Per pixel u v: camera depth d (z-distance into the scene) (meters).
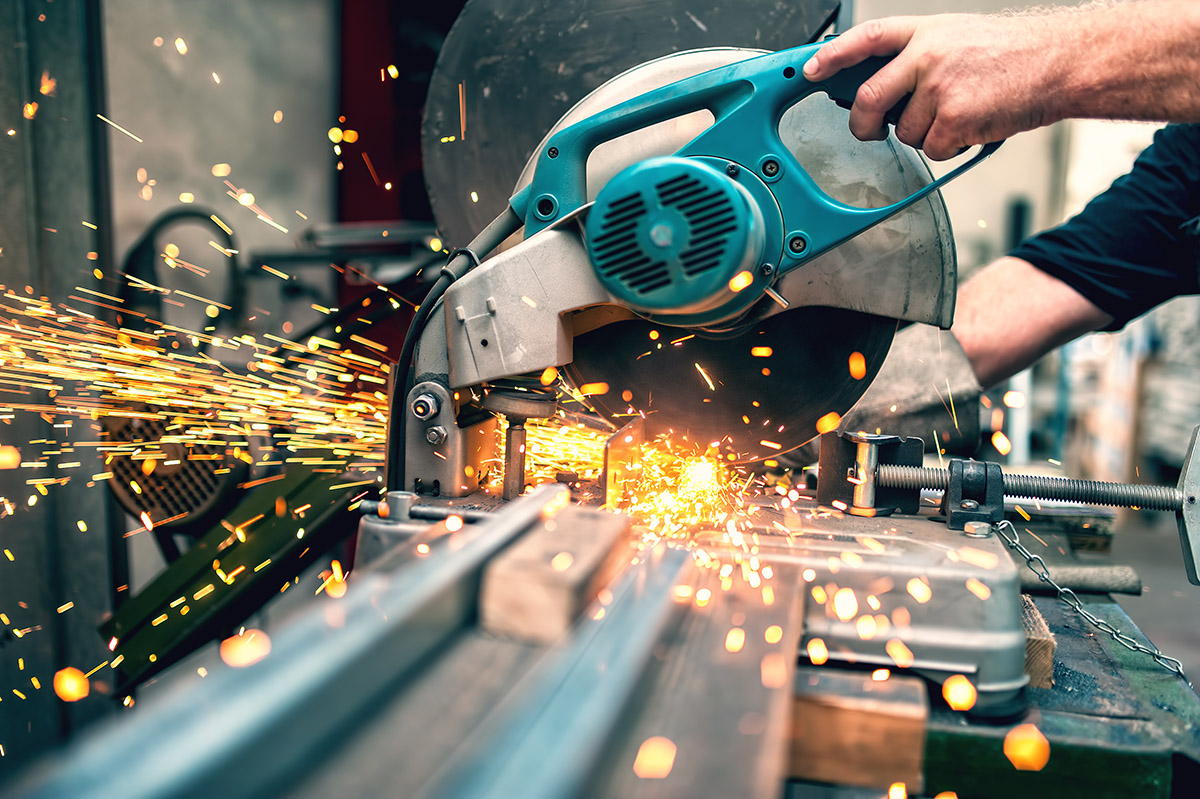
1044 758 0.68
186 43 2.20
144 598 1.30
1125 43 0.77
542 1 1.17
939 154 0.83
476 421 0.96
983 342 1.52
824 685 0.66
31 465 1.85
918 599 0.70
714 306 0.80
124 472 1.41
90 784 0.29
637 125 0.86
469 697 0.46
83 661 1.94
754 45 1.11
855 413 1.30
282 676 0.37
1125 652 0.87
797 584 0.70
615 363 0.97
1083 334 1.55
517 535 0.61
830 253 0.85
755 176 0.81
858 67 0.82
